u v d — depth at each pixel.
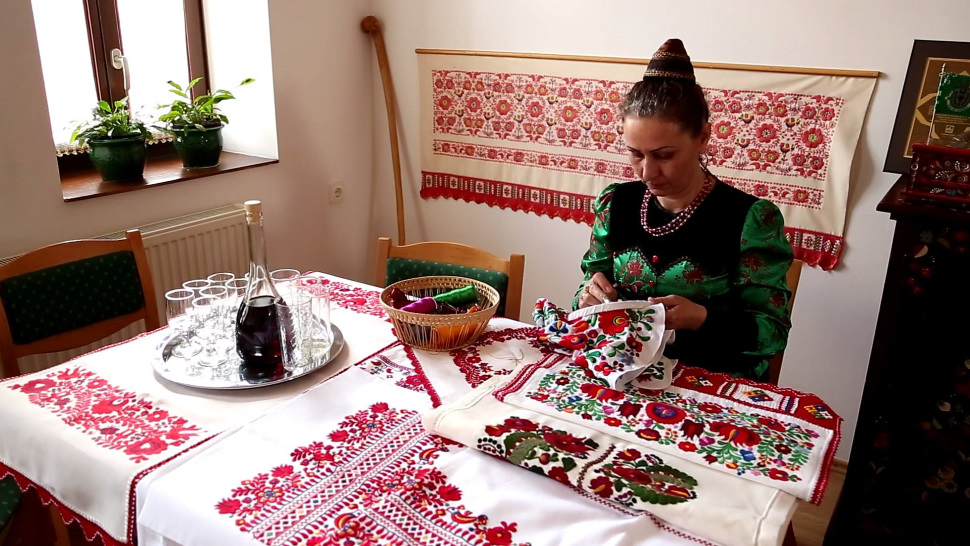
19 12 1.89
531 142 2.71
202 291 1.50
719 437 1.09
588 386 1.24
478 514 0.95
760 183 2.32
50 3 2.24
